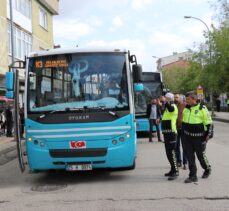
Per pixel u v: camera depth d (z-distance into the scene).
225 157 13.03
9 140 21.33
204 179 9.47
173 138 9.67
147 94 20.42
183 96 9.94
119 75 9.49
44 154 9.31
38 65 9.59
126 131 9.31
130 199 7.79
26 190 9.06
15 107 9.50
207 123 9.23
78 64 9.55
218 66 37.62
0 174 11.43
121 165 9.36
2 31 26.33
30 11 33.50
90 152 9.23
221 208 6.98
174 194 8.08
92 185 9.29
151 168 11.24
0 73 25.44
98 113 9.30
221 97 58.47
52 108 9.38
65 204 7.61
